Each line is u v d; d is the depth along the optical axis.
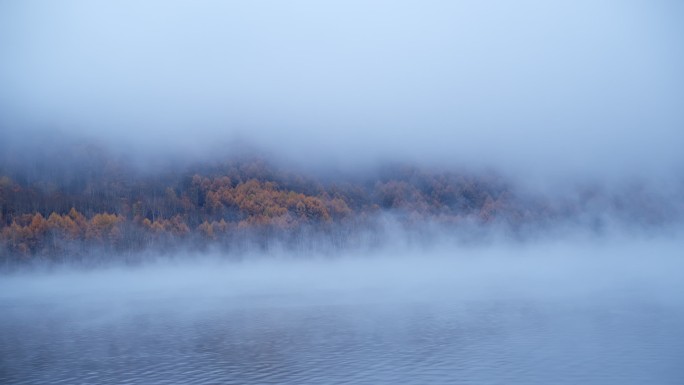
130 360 60.59
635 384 47.00
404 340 66.50
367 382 49.75
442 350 60.47
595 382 47.66
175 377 53.44
